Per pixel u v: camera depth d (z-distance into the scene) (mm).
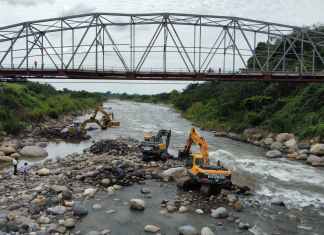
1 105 67250
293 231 19562
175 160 35625
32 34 53125
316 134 47094
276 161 39906
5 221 18391
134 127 74375
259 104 74875
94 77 51875
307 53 88688
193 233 18328
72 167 31953
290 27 56781
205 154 27906
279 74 53188
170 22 53000
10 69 50781
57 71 51281
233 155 43531
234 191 26328
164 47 51719
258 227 19906
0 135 51000
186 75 51781
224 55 53531
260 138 57188
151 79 52188
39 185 25828
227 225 20016
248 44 54906
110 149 40750
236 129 68062
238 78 53062
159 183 28062
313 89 61656
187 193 25500
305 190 27781
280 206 23766
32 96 93125
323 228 20141
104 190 25609
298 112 58938
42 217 19500
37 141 52656
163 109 160625
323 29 82688
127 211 21672
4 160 37031
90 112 129000
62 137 56312
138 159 35750
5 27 52844
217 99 112438
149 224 19750
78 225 19250
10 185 25953
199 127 81688
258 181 30203
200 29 53562
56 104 102312
